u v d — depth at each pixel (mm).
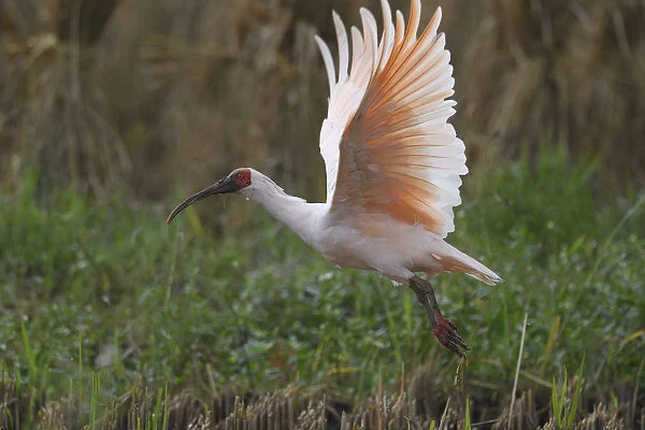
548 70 17797
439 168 8586
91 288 12828
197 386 10656
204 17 22484
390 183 8695
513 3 17953
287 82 18562
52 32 18484
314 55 18469
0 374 10328
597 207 15875
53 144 17609
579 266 11961
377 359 11117
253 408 9625
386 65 7879
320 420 9227
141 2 22438
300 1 18672
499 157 16375
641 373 10664
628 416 10086
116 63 22000
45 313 11680
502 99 17984
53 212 15008
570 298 11375
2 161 18047
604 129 17516
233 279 13258
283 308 12227
